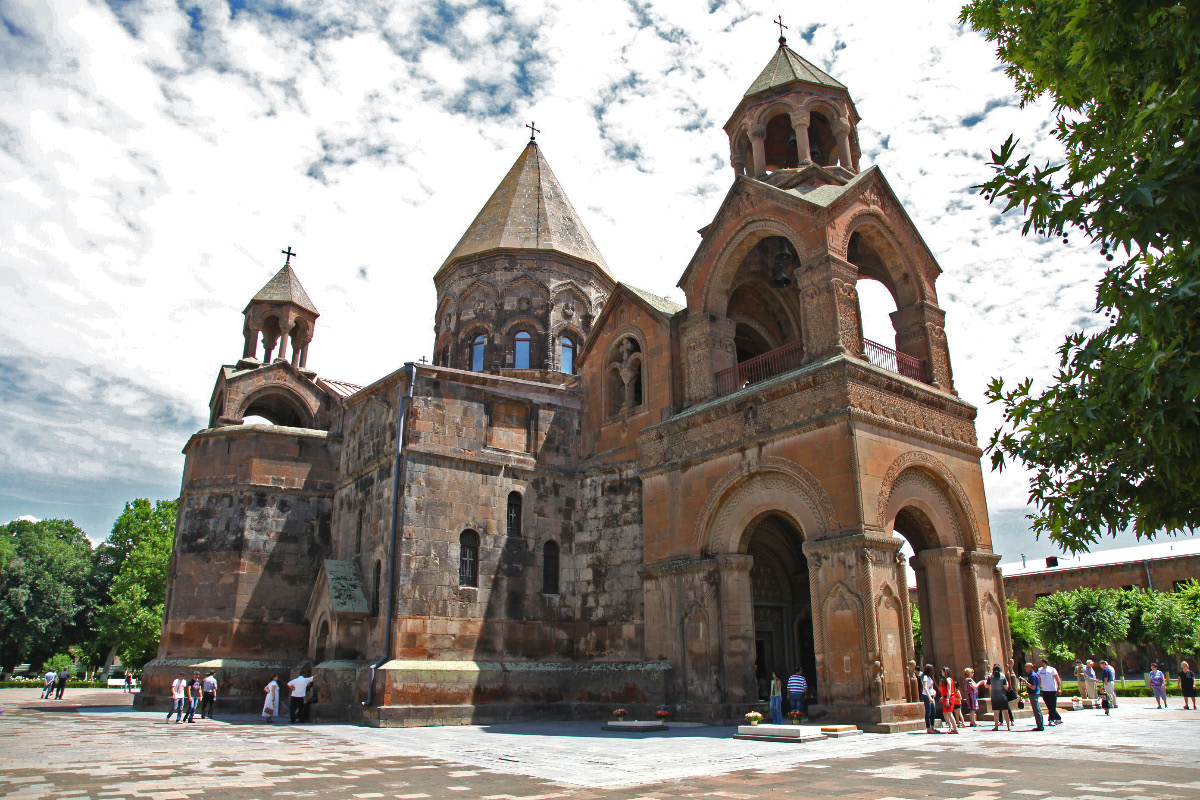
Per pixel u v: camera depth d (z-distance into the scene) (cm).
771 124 3050
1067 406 734
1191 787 1088
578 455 2914
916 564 2292
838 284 2247
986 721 2127
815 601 2034
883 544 1983
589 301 3628
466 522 2564
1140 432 684
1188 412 628
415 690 2292
